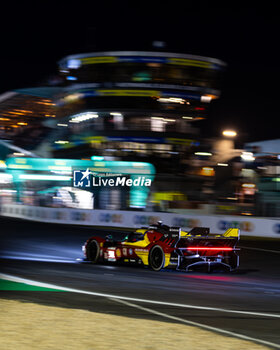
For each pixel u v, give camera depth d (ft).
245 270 48.29
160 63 173.78
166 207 114.01
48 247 63.93
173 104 175.52
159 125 173.78
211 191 134.82
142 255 45.27
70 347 17.48
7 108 212.43
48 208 104.27
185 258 42.37
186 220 87.20
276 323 23.71
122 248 46.80
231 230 45.32
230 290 34.47
